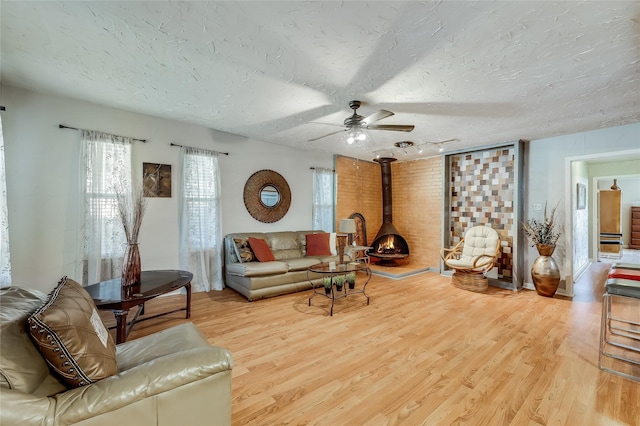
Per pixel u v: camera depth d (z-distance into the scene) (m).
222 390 1.25
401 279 5.05
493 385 1.95
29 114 2.90
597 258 6.59
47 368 1.11
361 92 2.74
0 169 2.53
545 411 1.69
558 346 2.52
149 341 1.63
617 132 3.71
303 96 2.86
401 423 1.60
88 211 3.20
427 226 5.92
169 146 3.81
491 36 1.86
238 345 2.53
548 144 4.29
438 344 2.55
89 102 3.19
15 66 2.37
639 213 9.07
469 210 5.23
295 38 1.92
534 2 1.54
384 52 2.06
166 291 2.49
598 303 3.74
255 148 4.71
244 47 2.03
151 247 3.68
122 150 3.42
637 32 1.78
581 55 2.05
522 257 4.50
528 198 4.48
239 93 2.82
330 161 5.79
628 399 1.80
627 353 2.37
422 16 1.68
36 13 1.69
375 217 6.64
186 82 2.61
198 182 4.05
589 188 6.61
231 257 4.18
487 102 2.94
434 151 5.36
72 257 3.16
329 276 3.84
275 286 3.91
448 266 5.04
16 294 1.34
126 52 2.13
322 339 2.65
